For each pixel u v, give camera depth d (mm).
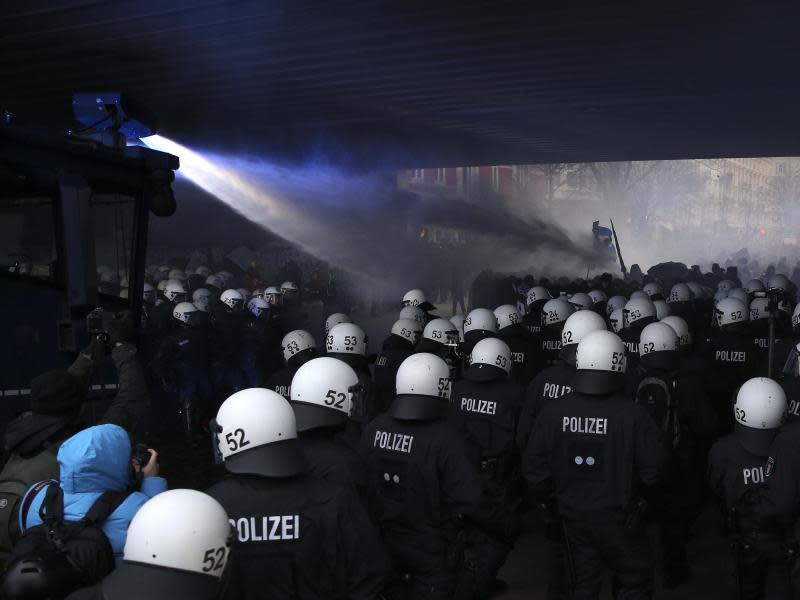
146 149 8516
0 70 18094
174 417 11102
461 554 4512
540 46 15227
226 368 11578
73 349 7418
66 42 15562
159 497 2363
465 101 20656
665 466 4875
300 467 3135
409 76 17891
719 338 8500
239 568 3062
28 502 3393
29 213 7367
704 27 13703
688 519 6531
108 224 8156
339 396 3773
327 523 3115
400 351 8031
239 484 3148
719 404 7262
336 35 14766
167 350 10797
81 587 2938
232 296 11844
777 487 4531
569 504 4957
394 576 3475
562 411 5008
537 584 6668
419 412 4461
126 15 13586
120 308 8281
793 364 5816
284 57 16375
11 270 7289
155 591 2238
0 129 6965
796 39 14375
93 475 3219
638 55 15727
